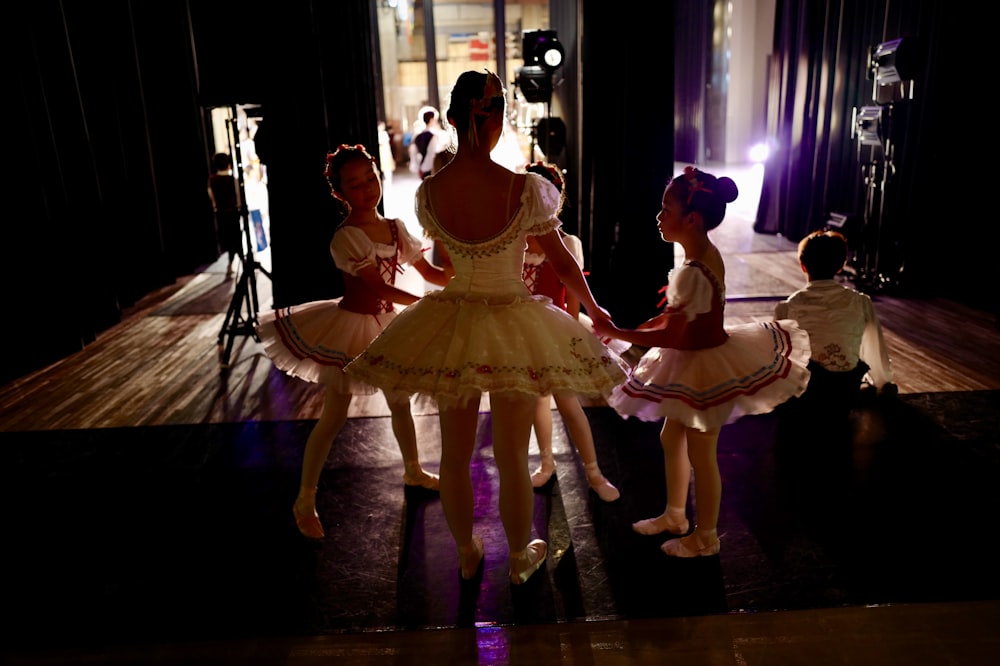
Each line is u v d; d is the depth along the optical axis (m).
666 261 4.46
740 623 2.03
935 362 3.96
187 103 6.84
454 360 1.89
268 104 4.71
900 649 1.91
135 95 5.89
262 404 3.70
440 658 1.94
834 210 6.99
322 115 4.79
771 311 5.05
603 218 4.57
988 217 4.91
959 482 2.75
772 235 7.84
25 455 3.19
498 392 1.84
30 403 3.77
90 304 4.80
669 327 2.07
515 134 6.68
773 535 2.44
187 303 5.71
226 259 7.41
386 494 2.79
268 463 3.07
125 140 5.88
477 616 2.09
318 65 4.75
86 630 2.08
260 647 1.99
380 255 2.35
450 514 2.16
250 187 7.48
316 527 2.50
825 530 2.46
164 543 2.51
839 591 2.14
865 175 5.70
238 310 4.42
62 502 2.80
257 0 3.87
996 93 4.78
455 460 2.10
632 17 4.18
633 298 4.50
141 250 6.02
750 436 3.17
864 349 3.45
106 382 4.05
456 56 13.94
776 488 2.74
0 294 4.09
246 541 2.50
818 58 7.08
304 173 4.82
